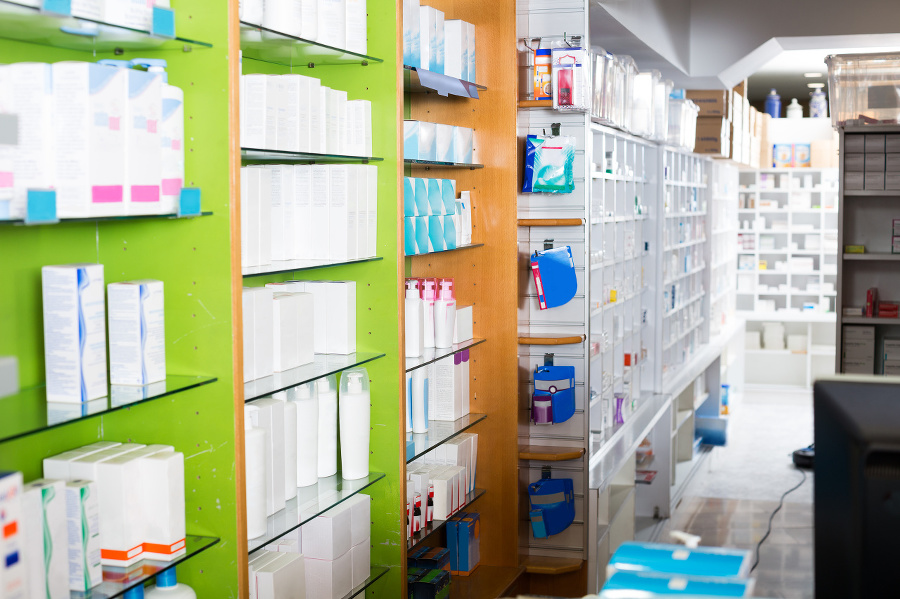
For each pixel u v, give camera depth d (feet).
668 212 22.34
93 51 7.38
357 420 9.80
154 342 7.07
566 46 14.14
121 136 6.46
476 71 13.65
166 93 6.91
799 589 15.35
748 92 38.34
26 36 6.69
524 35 14.24
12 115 5.87
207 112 7.18
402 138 9.93
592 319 16.79
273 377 8.50
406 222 10.95
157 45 7.08
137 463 6.81
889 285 16.49
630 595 4.29
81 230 7.39
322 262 9.05
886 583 3.75
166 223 7.34
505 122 13.58
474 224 13.83
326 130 9.28
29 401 6.51
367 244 9.82
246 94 8.16
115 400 6.53
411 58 11.07
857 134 15.87
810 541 17.99
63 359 6.44
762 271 35.42
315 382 9.86
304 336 9.16
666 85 21.16
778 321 35.55
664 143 21.45
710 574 4.55
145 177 6.69
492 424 13.98
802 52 28.86
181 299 7.35
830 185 34.53
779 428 28.73
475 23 13.58
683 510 20.35
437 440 11.64
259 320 8.34
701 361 24.99
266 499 8.41
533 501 14.12
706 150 24.99
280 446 8.65
